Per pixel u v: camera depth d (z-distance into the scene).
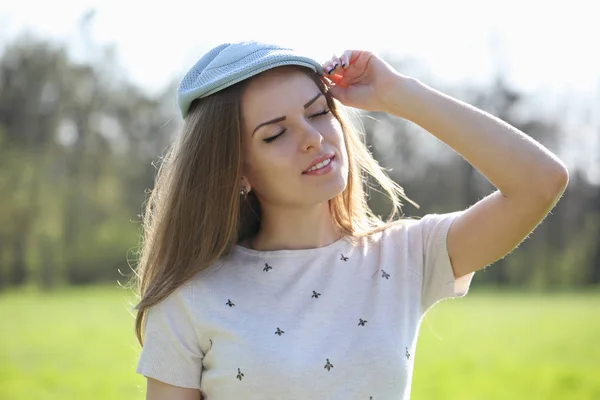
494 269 42.81
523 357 15.46
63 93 42.94
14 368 14.16
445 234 2.75
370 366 2.57
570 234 42.44
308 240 2.84
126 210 43.38
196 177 2.76
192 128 2.78
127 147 44.53
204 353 2.70
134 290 3.17
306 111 2.70
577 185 42.38
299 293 2.71
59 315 23.39
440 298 2.79
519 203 2.56
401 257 2.78
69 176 42.59
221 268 2.80
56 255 41.00
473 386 12.23
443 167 43.28
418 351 16.41
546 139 43.31
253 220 2.98
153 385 2.73
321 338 2.62
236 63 2.72
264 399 2.55
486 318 22.72
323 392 2.54
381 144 42.62
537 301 29.55
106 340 17.89
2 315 23.58
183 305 2.72
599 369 13.83
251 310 2.68
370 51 2.85
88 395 11.52
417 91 2.73
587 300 30.17
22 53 42.31
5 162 40.47
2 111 41.94
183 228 2.76
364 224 2.96
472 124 2.62
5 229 39.88
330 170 2.68
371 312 2.67
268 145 2.69
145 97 45.09
